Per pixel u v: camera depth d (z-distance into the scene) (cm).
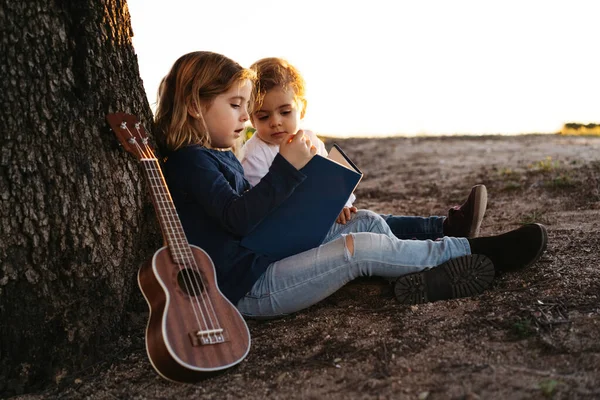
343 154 307
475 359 228
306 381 228
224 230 272
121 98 267
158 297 234
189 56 286
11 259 244
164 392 231
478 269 278
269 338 265
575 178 541
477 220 325
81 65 253
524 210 460
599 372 211
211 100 281
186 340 229
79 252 255
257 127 344
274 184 259
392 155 960
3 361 246
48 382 249
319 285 275
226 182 270
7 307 246
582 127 1248
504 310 262
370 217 311
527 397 202
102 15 258
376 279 312
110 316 266
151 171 260
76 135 252
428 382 217
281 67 341
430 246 286
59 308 253
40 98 243
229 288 271
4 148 239
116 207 265
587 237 349
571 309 256
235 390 227
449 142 1092
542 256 317
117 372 251
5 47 237
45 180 246
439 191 609
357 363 236
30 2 239
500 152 870
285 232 277
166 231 247
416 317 267
